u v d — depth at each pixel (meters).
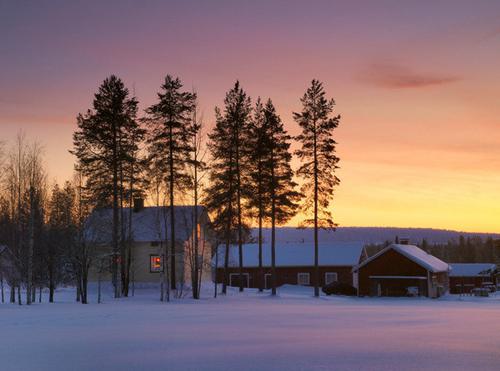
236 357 14.76
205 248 66.19
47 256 46.22
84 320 26.92
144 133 50.75
